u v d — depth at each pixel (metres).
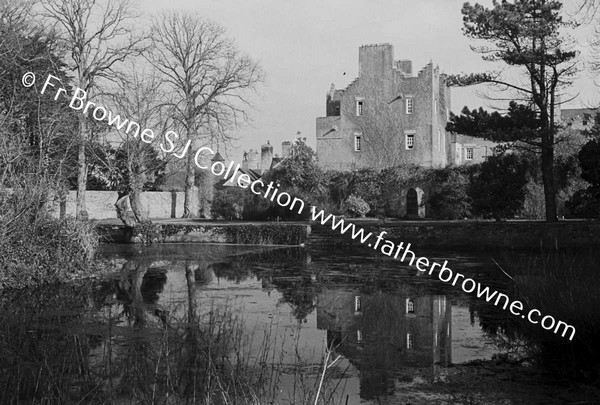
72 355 8.51
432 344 9.63
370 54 49.78
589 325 8.39
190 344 9.25
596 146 24.52
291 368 8.14
